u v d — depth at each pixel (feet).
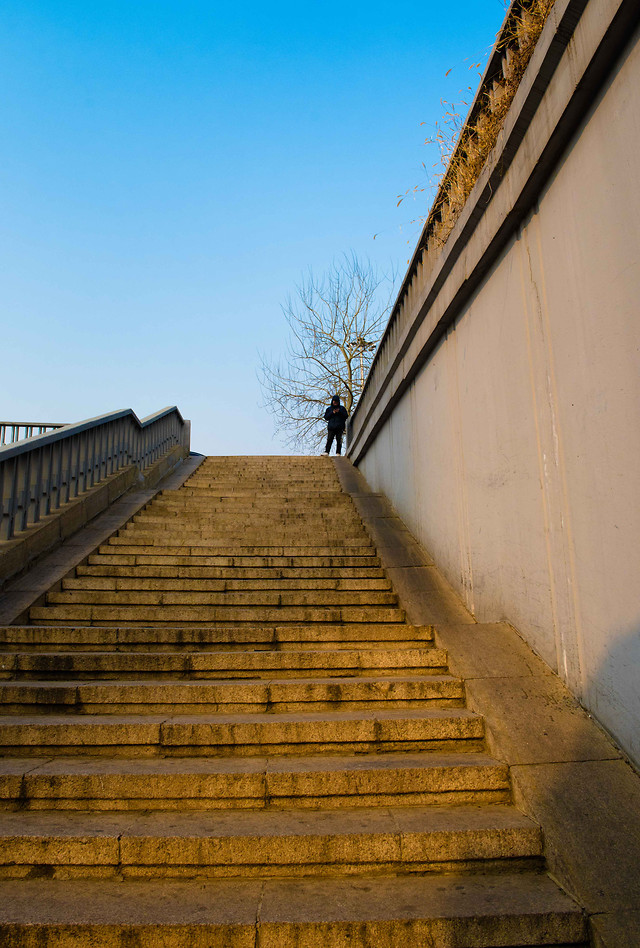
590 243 10.64
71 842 8.61
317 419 80.69
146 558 21.30
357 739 11.09
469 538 17.39
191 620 16.96
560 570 11.98
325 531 25.17
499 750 10.46
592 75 10.10
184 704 12.36
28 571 19.36
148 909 7.64
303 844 8.55
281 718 11.55
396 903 7.71
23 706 12.39
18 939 7.27
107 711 12.35
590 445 10.76
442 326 19.80
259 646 15.16
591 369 10.68
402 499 26.99
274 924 7.25
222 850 8.54
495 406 15.40
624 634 9.72
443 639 14.23
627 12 8.96
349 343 80.23
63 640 14.93
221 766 10.28
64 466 24.17
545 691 11.69
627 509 9.62
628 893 7.52
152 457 38.50
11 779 9.81
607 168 10.04
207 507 29.40
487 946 7.25
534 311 13.02
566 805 8.91
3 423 41.24
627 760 9.59
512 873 8.51
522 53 13.10
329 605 18.43
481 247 15.43
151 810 9.72
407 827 8.81
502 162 13.52
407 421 26.08
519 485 13.94
